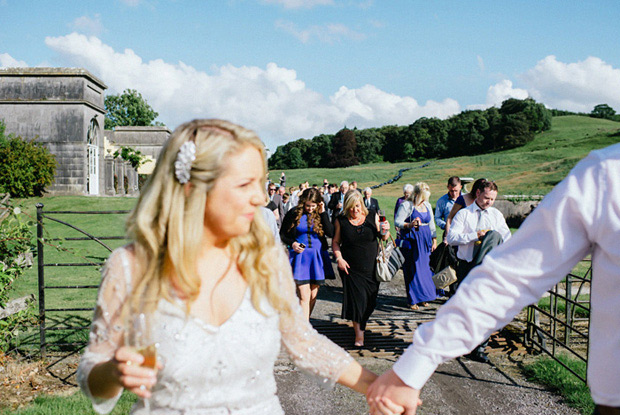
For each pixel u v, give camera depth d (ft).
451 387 15.56
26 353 17.47
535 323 18.62
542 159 251.60
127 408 13.09
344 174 261.44
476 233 18.35
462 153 375.25
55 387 14.80
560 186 4.67
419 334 5.41
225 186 4.83
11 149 78.33
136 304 4.64
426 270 24.72
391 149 407.85
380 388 5.49
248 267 5.17
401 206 24.95
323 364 5.80
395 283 32.01
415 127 397.60
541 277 4.79
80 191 83.87
